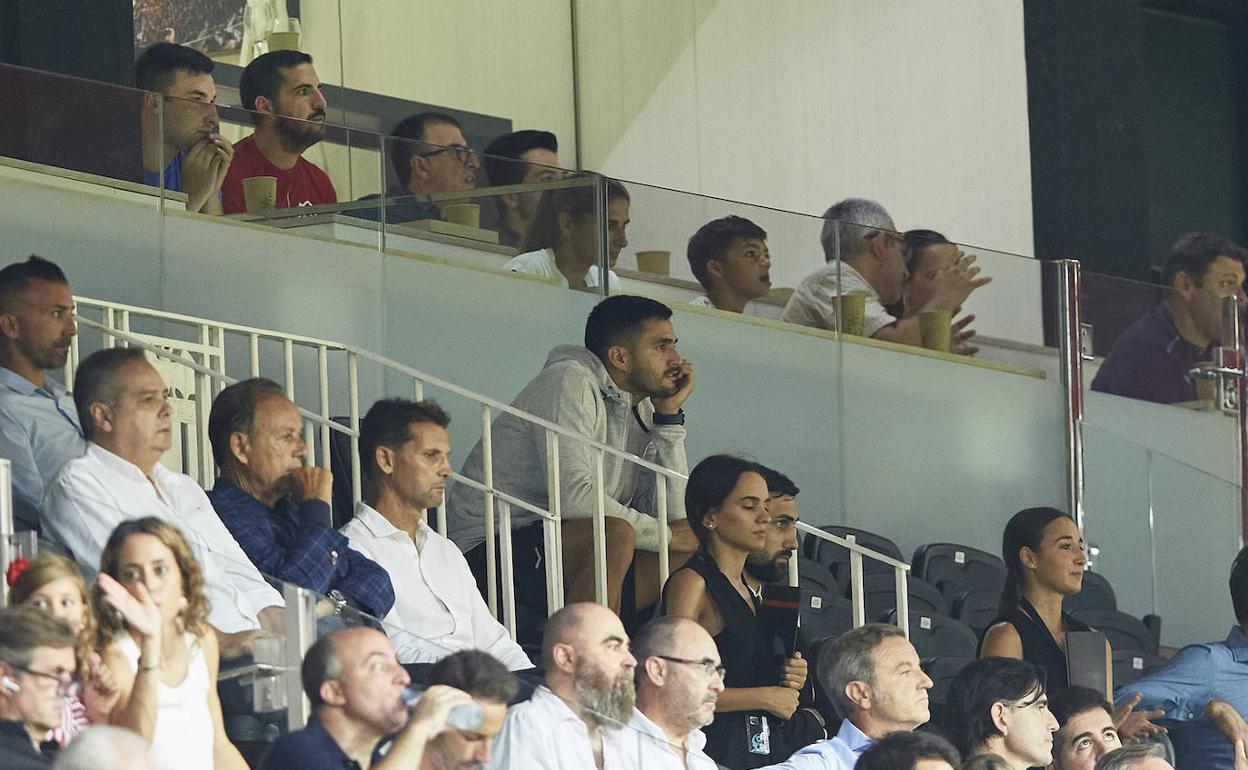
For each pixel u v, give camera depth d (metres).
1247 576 22.52
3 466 12.56
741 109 33.50
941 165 33.62
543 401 18.83
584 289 20.03
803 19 33.62
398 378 19.12
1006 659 18.56
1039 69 32.78
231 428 15.65
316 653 12.27
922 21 33.75
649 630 15.69
